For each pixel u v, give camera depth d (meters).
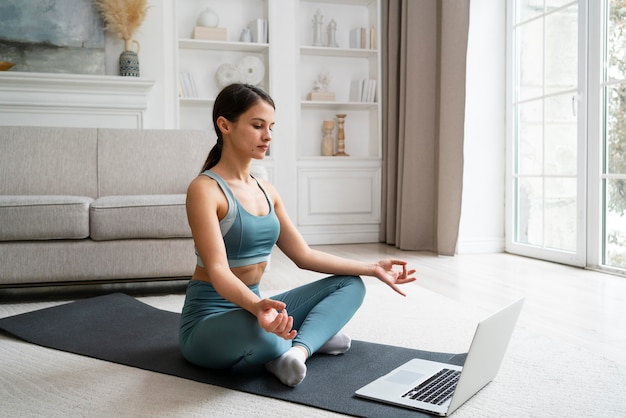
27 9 4.68
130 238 3.06
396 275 1.90
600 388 1.64
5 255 2.93
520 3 4.47
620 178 3.54
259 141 1.71
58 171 3.71
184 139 3.94
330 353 1.93
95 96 4.69
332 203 5.46
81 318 2.47
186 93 5.19
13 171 3.64
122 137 3.87
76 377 1.77
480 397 1.57
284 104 5.37
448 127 4.42
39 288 3.40
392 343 2.11
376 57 5.51
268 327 1.41
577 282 3.35
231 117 1.71
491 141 4.66
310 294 1.88
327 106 5.59
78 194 3.71
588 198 3.78
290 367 1.61
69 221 2.95
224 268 1.56
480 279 3.48
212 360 1.71
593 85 3.71
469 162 4.64
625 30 3.49
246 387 1.64
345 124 5.74
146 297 3.07
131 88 4.75
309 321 1.76
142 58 5.00
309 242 5.41
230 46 5.25
